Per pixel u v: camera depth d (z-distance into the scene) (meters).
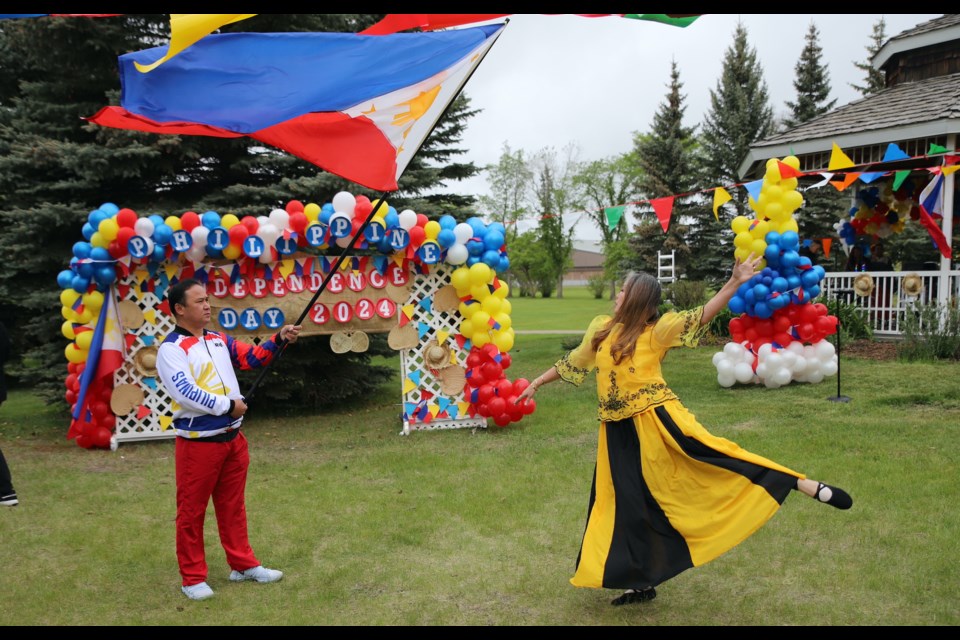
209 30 2.64
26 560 4.36
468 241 7.60
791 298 8.83
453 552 4.29
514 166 54.25
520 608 3.51
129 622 3.45
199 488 3.67
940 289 11.07
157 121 3.81
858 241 13.89
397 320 7.75
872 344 11.16
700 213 27.05
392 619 3.43
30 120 9.77
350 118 3.94
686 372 10.28
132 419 7.68
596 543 3.29
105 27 8.91
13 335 12.65
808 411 7.48
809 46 29.53
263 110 3.86
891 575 3.69
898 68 14.56
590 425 7.60
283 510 5.19
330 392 9.83
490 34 3.91
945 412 7.13
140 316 7.52
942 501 4.71
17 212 8.90
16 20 8.85
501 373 7.62
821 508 4.71
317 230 7.38
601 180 48.72
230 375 3.80
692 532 3.21
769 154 13.45
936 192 10.12
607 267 46.12
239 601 3.69
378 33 3.32
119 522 5.05
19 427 9.06
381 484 5.80
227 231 7.27
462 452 6.74
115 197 9.88
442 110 3.92
